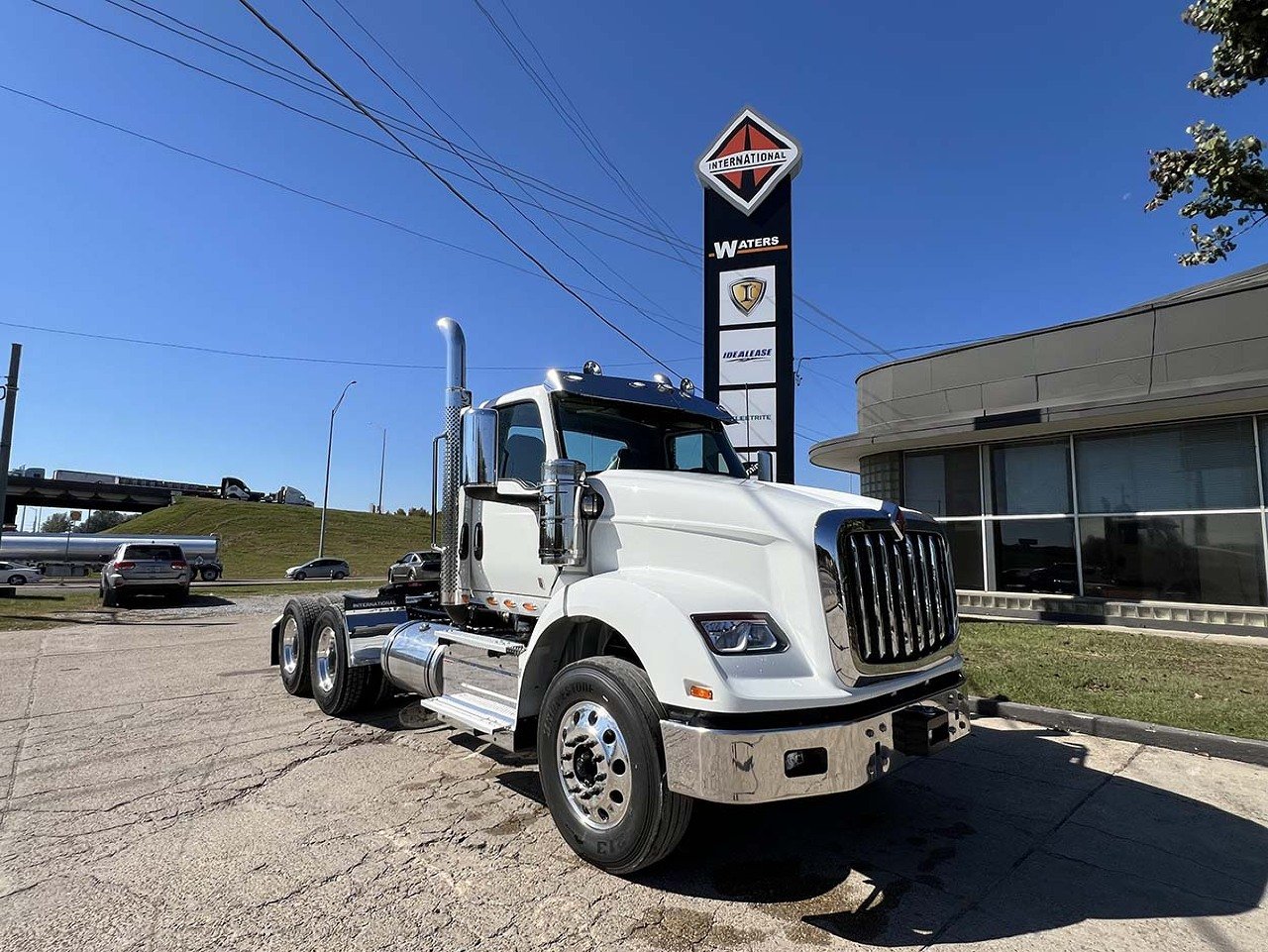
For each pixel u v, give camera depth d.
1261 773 4.98
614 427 4.95
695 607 3.30
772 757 3.02
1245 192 6.77
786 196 9.78
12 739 5.82
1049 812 4.31
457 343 5.59
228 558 57.88
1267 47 6.31
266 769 5.05
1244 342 11.12
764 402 9.64
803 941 2.91
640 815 3.23
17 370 18.81
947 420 12.82
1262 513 10.53
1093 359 12.61
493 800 4.45
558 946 2.86
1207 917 3.11
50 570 41.91
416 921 3.04
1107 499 12.02
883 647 3.47
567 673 3.68
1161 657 8.47
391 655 5.84
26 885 3.34
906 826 4.10
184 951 2.80
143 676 8.76
